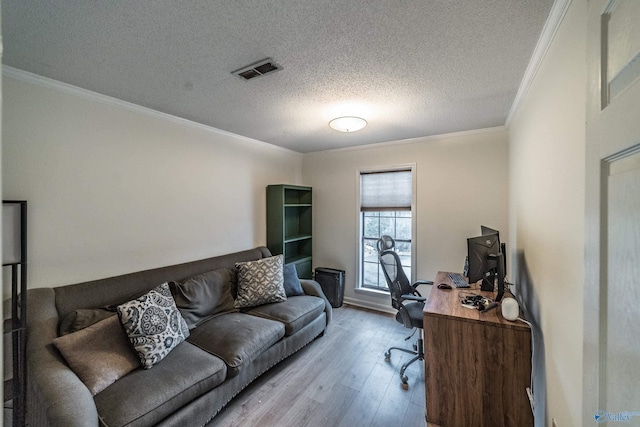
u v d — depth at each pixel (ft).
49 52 5.32
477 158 10.61
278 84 6.66
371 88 6.89
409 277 12.30
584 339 2.85
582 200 3.65
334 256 14.03
